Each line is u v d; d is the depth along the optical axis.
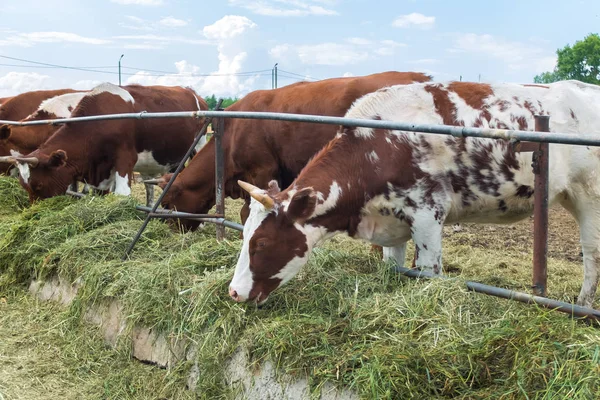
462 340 2.42
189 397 2.89
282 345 2.63
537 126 2.66
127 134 6.29
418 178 3.22
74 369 3.31
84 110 6.11
